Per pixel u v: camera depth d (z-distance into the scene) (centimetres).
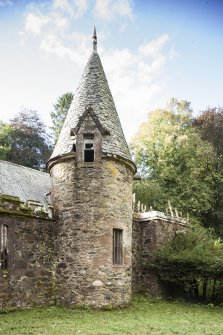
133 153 3497
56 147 1399
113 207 1285
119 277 1252
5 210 1138
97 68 1535
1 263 1115
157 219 1638
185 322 1047
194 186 2986
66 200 1298
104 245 1234
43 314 1077
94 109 1400
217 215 2988
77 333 827
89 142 1336
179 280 1537
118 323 970
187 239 1653
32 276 1188
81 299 1190
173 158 3192
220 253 1576
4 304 1094
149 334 847
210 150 3203
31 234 1216
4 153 3322
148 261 1605
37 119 4012
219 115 3794
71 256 1239
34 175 1769
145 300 1465
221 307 1392
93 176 1284
